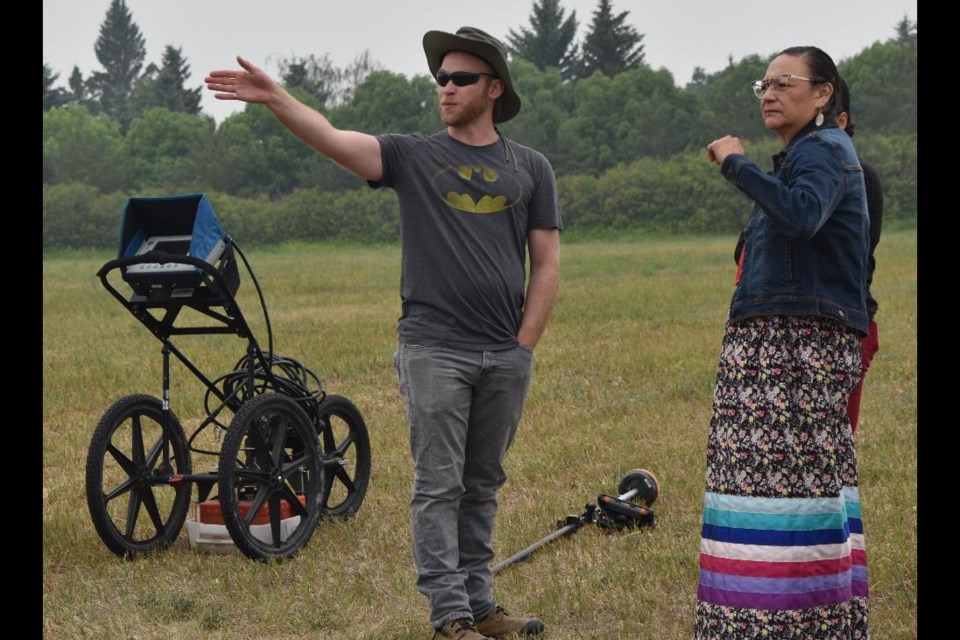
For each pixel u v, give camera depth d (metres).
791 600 3.50
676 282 23.55
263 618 4.57
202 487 5.82
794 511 3.52
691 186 59.28
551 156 74.69
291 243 57.91
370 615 4.61
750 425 3.57
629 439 7.74
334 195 60.72
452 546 4.18
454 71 4.18
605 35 94.81
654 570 4.96
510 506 6.27
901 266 24.36
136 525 6.07
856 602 3.77
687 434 7.94
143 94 103.88
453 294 4.14
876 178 4.32
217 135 77.19
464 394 4.18
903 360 10.88
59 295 23.31
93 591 4.93
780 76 3.71
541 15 103.62
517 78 87.06
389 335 14.39
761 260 3.62
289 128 3.96
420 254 4.17
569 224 59.38
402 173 4.19
